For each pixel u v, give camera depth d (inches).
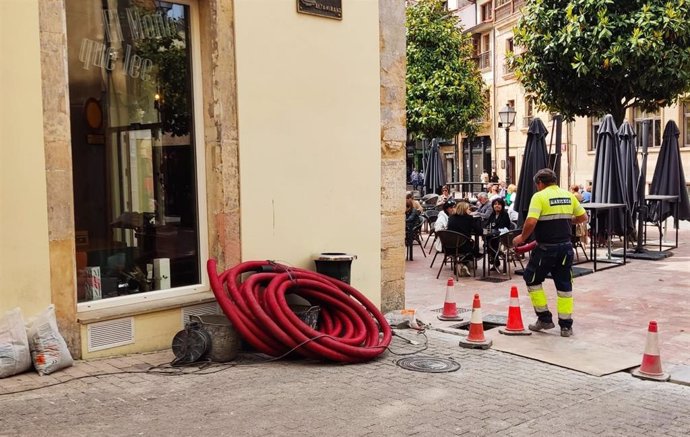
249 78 268.7
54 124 216.8
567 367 236.8
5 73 206.8
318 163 296.8
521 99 1437.0
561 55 606.9
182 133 264.5
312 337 232.2
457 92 949.2
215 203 263.0
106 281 241.8
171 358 232.5
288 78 283.0
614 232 519.2
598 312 338.0
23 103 210.4
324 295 262.4
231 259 264.2
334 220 305.1
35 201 213.2
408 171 1831.9
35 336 207.5
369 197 322.3
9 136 207.8
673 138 597.3
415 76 952.9
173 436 159.3
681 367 236.1
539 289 291.9
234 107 264.5
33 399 183.5
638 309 344.5
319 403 188.5
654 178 606.9
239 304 234.1
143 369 217.9
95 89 242.5
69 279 220.5
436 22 960.3
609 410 190.1
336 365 233.5
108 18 245.0
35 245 213.2
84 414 172.9
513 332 286.8
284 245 283.4
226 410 179.5
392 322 304.5
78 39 237.0
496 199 504.1
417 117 950.4
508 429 171.8
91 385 198.1
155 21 256.5
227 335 231.6
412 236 560.7
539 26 621.0
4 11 206.4
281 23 279.7
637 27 573.9
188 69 264.4
